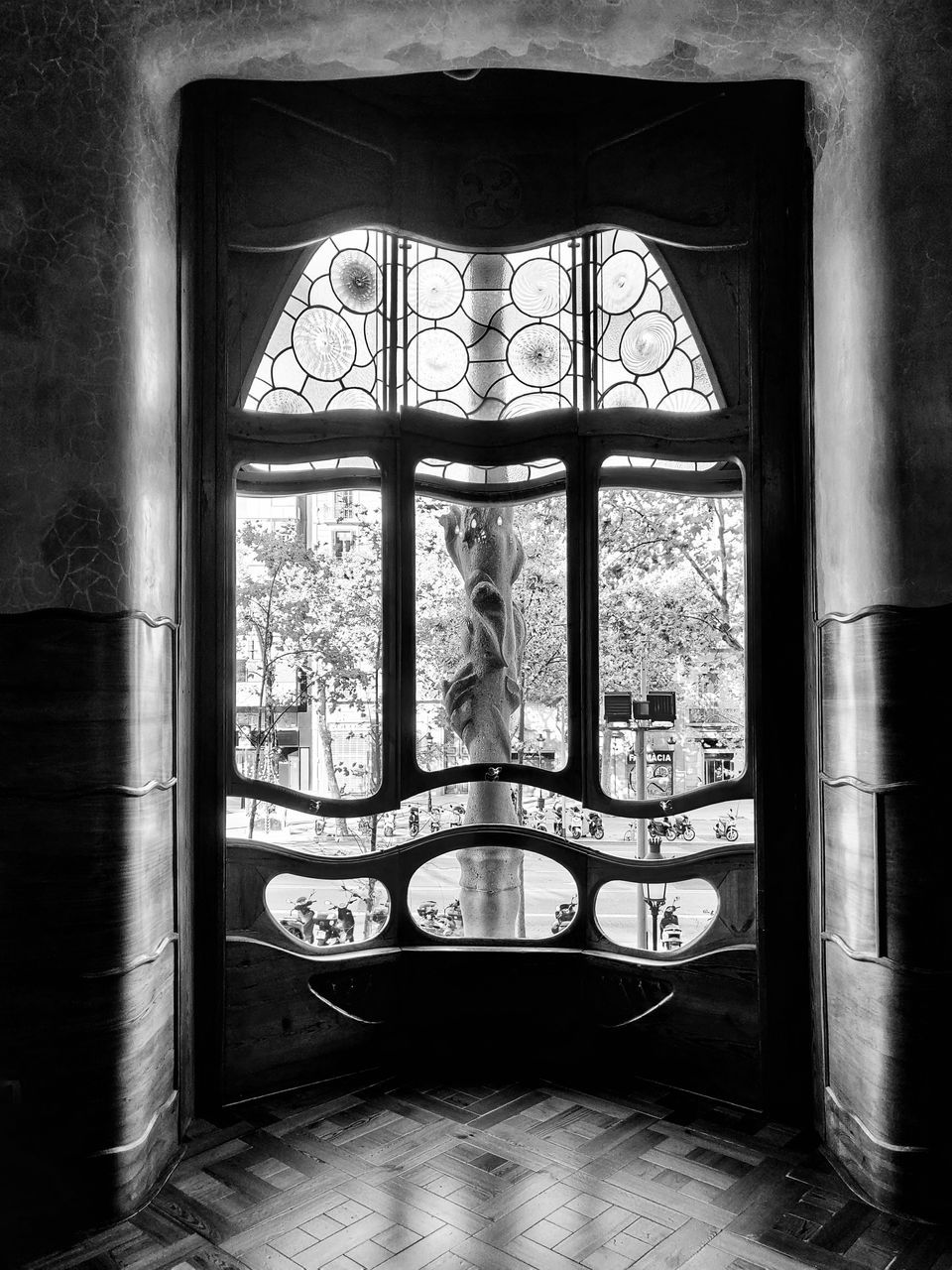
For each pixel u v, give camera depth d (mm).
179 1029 3514
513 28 3270
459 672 4609
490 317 4297
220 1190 3164
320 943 4707
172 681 3518
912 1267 2736
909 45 3109
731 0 3158
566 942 4160
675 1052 3938
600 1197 3113
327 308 4098
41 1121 2951
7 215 3021
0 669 2975
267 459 3926
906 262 3117
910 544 3094
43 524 3016
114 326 3117
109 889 3027
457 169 4176
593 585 4074
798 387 3783
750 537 3820
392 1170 3283
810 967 3674
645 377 4109
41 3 3059
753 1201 3098
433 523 4871
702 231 3945
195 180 3809
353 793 4543
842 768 3367
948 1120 3006
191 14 3168
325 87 3998
